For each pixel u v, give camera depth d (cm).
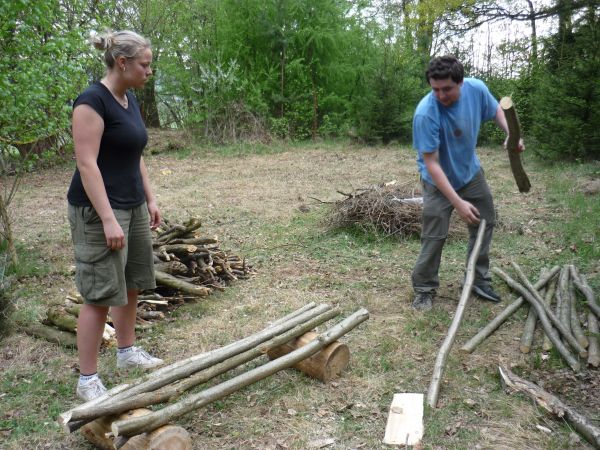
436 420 292
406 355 368
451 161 411
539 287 463
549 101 1098
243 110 1639
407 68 1652
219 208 852
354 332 407
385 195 702
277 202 884
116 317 345
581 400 314
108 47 286
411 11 2002
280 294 495
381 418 297
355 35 1861
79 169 281
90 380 308
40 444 281
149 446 245
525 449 269
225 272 528
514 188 901
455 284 502
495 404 307
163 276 473
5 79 526
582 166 1009
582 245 579
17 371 357
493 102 412
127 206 307
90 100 280
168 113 2053
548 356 362
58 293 507
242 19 1753
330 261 589
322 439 280
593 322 399
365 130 1590
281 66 1759
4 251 612
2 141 573
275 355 355
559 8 1580
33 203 918
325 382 332
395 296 481
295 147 1591
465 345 372
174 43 1767
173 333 416
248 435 283
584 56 1076
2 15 530
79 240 293
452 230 645
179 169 1252
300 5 1747
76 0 973
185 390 287
